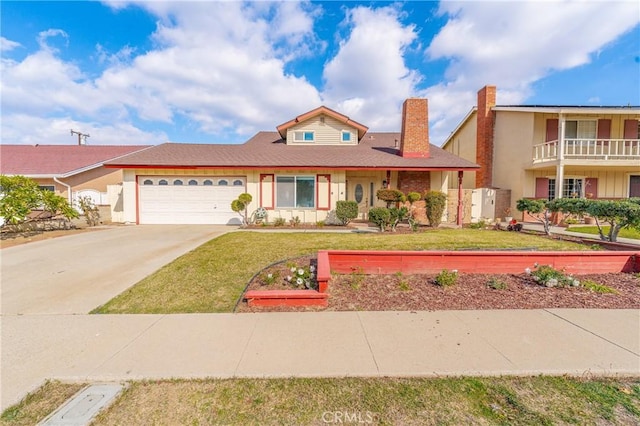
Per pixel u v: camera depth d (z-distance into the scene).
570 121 15.23
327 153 14.80
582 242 8.62
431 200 12.06
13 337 3.42
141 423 2.13
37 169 16.70
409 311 4.11
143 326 3.70
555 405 2.29
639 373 2.68
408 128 14.42
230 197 13.59
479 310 4.12
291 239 8.74
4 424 2.12
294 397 2.40
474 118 19.02
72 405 2.30
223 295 4.71
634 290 4.84
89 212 12.64
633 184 15.65
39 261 6.62
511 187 16.16
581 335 3.39
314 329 3.58
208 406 2.30
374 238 8.84
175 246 8.11
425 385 2.54
